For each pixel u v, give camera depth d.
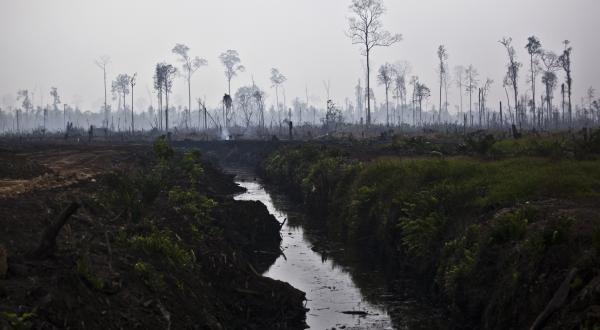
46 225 10.94
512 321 9.74
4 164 17.75
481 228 12.93
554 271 9.44
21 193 12.88
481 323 10.92
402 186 19.33
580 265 8.77
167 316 9.27
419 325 12.44
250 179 44.28
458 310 11.88
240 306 12.45
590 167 15.78
